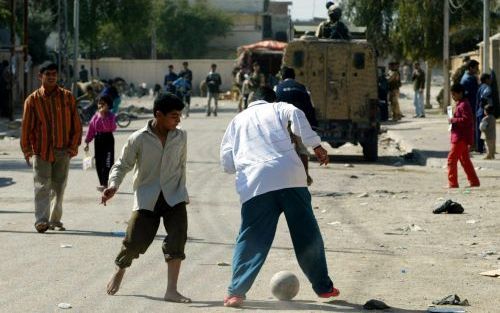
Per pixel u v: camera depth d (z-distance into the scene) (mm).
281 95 16281
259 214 9570
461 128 20656
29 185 20906
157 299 9844
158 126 9828
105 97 19000
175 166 9852
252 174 9594
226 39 119000
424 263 12219
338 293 9828
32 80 63438
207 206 17781
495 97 29047
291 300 9844
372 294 10203
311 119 16312
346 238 14328
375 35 56469
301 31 36219
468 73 28047
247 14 119062
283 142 9672
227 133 9906
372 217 16531
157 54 118000
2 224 15172
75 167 24859
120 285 10500
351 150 32594
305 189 9695
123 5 68812
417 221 16062
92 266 11633
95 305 9516
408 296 10125
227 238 14078
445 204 16891
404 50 54531
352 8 56812
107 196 9789
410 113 52969
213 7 117188
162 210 9859
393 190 20562
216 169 24609
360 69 28766
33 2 68188
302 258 9727
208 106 52562
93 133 19188
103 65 93125
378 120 28656
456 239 14344
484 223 15734
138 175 9859
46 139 14328
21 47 47281
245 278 9500
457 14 54312
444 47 49188
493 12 55844
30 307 9398
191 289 10445
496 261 12484
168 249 9773
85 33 68875
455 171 20781
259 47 76000
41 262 11875
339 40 28828
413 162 28500
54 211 14570
